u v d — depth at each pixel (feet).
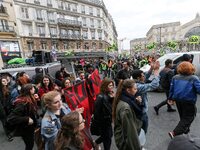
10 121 9.73
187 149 3.23
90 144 7.60
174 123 15.97
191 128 14.57
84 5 146.00
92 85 13.53
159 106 18.03
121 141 7.77
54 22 122.52
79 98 12.07
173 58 28.89
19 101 10.05
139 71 11.35
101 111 10.21
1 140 15.30
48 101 7.60
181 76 11.82
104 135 10.78
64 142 5.65
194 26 221.87
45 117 7.69
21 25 101.19
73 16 137.28
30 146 10.43
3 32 88.02
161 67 27.84
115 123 8.13
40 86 14.46
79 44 143.23
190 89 11.28
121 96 8.09
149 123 16.22
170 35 274.57
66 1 130.82
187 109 11.69
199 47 189.78
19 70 23.06
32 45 108.47
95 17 156.66
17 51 96.78
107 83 10.16
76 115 5.98
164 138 13.46
